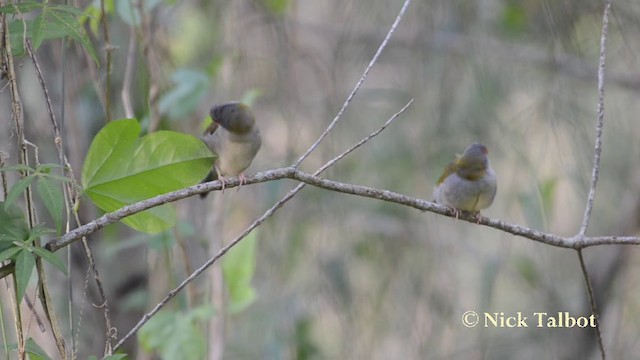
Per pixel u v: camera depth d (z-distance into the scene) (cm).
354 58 1281
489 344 1341
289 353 1206
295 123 1198
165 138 594
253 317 1187
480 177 787
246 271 943
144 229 641
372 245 1288
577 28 1188
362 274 1283
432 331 1270
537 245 1285
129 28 993
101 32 995
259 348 1172
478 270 1352
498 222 740
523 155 1163
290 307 1188
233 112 736
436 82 1247
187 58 1195
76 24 565
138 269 1019
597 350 1301
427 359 1254
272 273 1198
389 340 1279
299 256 1227
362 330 1213
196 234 1066
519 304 1371
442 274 1345
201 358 880
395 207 1301
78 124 968
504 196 1305
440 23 1236
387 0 1253
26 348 552
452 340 1364
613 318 1375
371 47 1277
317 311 1241
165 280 976
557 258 1348
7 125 855
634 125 1280
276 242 1206
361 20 1280
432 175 1229
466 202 786
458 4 1228
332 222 1259
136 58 985
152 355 961
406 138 1254
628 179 1267
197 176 600
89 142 986
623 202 1262
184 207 1087
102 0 771
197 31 1196
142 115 973
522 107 1241
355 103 1269
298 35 1327
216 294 937
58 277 998
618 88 1262
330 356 1248
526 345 1336
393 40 1261
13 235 519
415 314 1245
